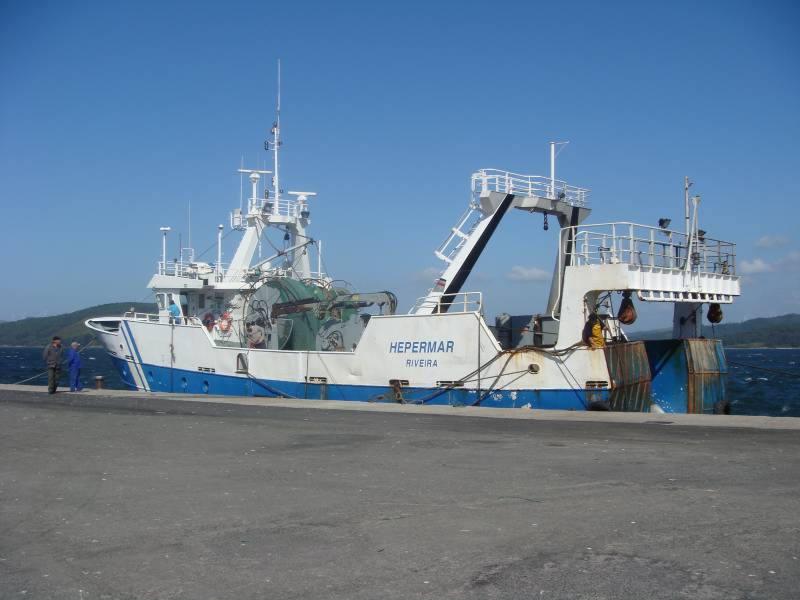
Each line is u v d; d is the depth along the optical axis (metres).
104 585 5.04
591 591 4.79
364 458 10.00
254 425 14.17
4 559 5.65
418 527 6.33
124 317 28.77
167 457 10.28
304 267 28.02
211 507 7.20
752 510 6.73
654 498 7.26
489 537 6.00
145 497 7.70
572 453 10.22
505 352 18.88
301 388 22.36
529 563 5.34
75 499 7.66
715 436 11.80
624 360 18.48
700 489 7.66
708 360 20.83
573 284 18.39
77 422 14.72
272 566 5.38
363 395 21.27
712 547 5.64
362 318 25.22
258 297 25.80
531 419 15.13
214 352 24.42
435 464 9.44
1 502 7.57
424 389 20.14
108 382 47.06
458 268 22.03
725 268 21.39
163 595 4.85
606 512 6.73
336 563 5.42
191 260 28.62
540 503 7.14
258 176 28.11
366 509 7.02
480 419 15.23
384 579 5.07
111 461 9.98
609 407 17.42
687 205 20.12
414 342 20.42
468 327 19.47
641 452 10.20
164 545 5.94
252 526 6.47
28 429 13.60
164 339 26.20
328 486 8.11
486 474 8.69
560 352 18.14
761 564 5.25
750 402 32.19
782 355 117.44
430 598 4.72
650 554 5.50
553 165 23.16
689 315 21.77
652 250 18.50
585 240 18.42
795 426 12.91
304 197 28.38
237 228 28.45
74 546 5.96
